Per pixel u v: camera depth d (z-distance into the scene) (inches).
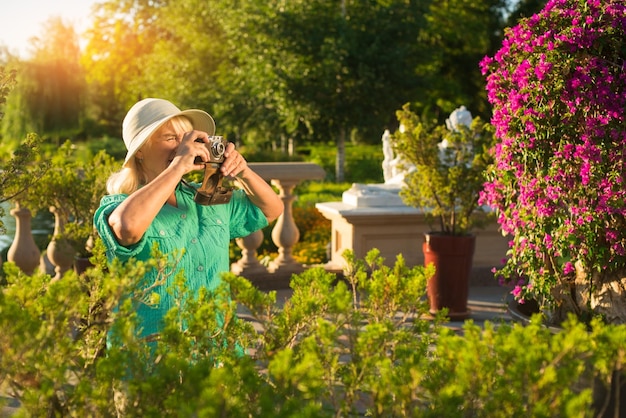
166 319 84.3
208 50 1488.7
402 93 1267.2
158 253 93.2
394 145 261.9
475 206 256.8
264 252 449.4
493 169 165.3
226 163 107.3
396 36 1259.8
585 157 143.6
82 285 90.2
